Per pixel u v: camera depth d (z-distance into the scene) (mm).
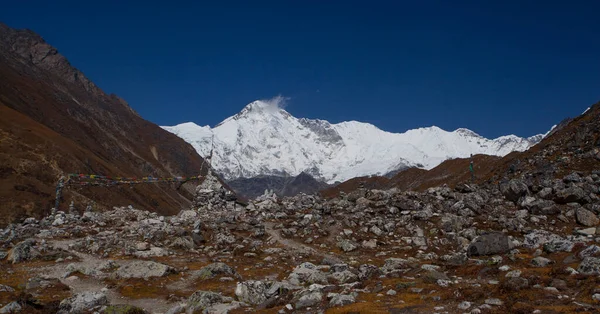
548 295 22906
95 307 29391
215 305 28469
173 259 47375
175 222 62906
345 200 65438
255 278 39406
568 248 33906
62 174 181375
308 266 37000
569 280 24797
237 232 57281
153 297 33406
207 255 49969
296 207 67500
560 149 81312
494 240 38219
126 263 43375
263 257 48594
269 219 62531
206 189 78188
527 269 28984
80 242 52469
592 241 37688
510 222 50562
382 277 32656
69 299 29875
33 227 63469
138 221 65188
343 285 30297
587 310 20219
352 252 49375
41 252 48188
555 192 55500
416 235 52312
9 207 145500
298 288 30766
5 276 39000
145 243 51562
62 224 65250
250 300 29906
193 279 38500
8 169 166625
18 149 182000
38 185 165375
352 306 24734
